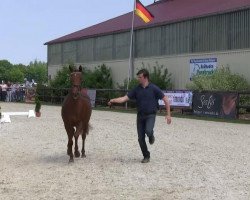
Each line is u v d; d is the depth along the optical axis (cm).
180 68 3847
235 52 3344
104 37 4778
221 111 2588
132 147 1384
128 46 4431
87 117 1144
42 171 1003
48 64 5847
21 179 917
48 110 3281
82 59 5144
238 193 795
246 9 3262
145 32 4238
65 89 4344
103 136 1670
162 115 2831
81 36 5097
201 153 1258
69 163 1100
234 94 2509
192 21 3725
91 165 1079
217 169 1020
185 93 2878
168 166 1061
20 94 5141
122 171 1002
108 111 3253
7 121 2252
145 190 821
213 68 3531
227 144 1448
